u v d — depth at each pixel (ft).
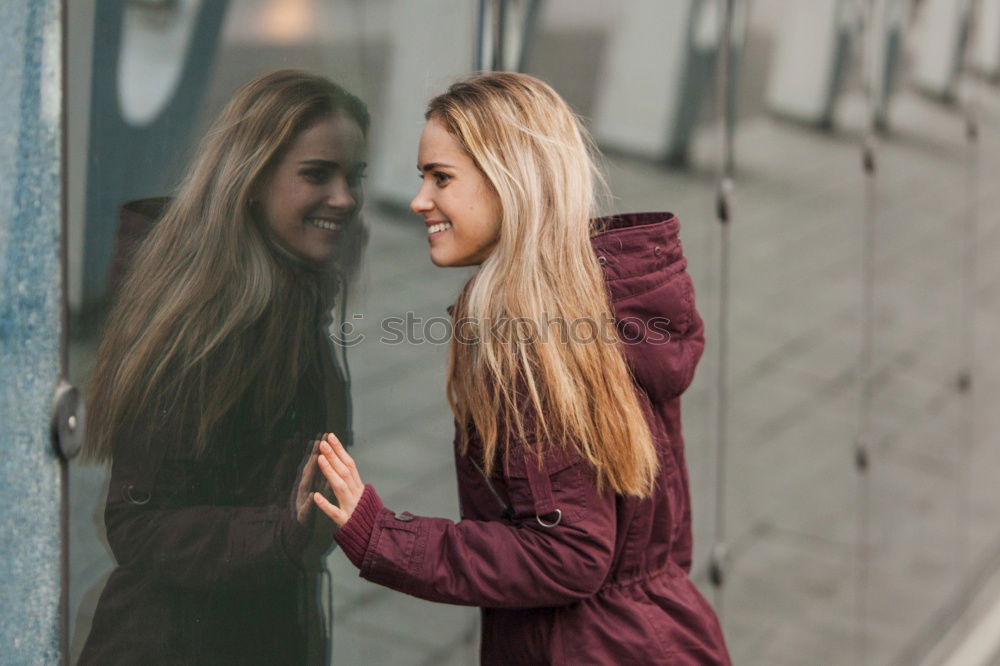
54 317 4.94
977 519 19.62
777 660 13.16
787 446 12.98
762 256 12.07
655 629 6.76
